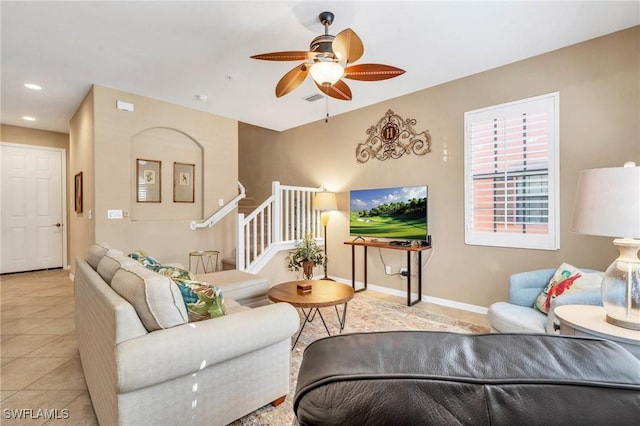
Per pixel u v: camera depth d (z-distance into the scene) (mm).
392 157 4297
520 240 3217
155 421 1375
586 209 1577
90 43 2850
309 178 5504
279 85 2643
